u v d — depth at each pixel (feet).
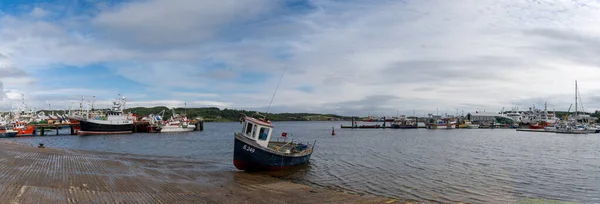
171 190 66.18
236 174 95.20
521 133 405.59
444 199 71.05
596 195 77.00
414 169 112.68
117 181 72.49
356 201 63.26
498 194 76.69
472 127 566.77
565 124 443.73
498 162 132.05
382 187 83.10
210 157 147.33
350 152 173.06
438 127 542.16
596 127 444.14
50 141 253.24
